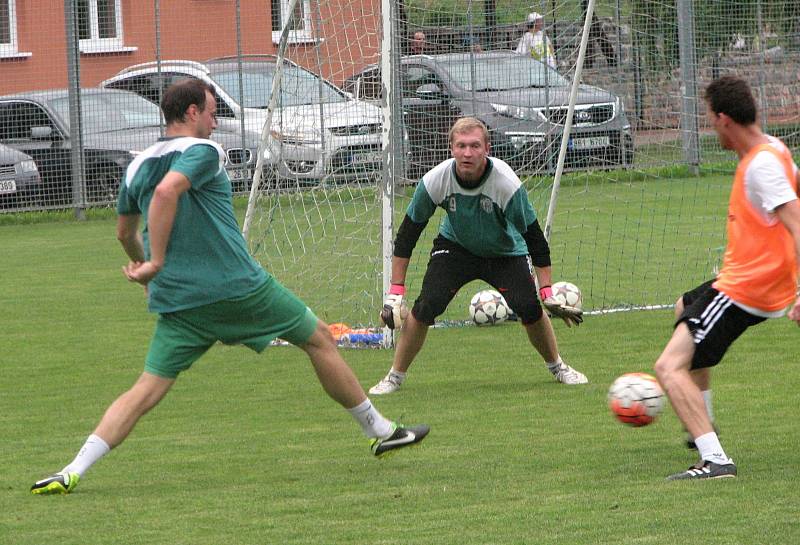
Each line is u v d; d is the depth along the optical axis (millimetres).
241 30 57219
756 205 15594
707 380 17234
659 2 51469
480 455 17906
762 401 20609
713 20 53594
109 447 16562
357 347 27438
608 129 46375
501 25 46219
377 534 14172
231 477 17125
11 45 55125
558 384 22844
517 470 16953
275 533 14352
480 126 21000
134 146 55188
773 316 15898
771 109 56438
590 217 46406
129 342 28500
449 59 46406
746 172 15547
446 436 19203
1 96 53906
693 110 50625
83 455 16484
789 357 24156
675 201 49531
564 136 29469
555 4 45375
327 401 22266
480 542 13727
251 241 32844
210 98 16875
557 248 40562
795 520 14102
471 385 23109
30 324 31016
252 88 55312
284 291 16906
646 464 17016
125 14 57969
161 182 15875
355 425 20312
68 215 55125
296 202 32656
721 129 15797
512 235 22172
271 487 16516
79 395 23203
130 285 37094
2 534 14516
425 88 46188
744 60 55469
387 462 17703
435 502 15484
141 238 17469
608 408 20688
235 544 13961
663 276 35406
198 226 16391
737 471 16328
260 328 16797
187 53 58062
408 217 21828
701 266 36750
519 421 20016
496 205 21344
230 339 16844
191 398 22734
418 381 23656
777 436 18250
